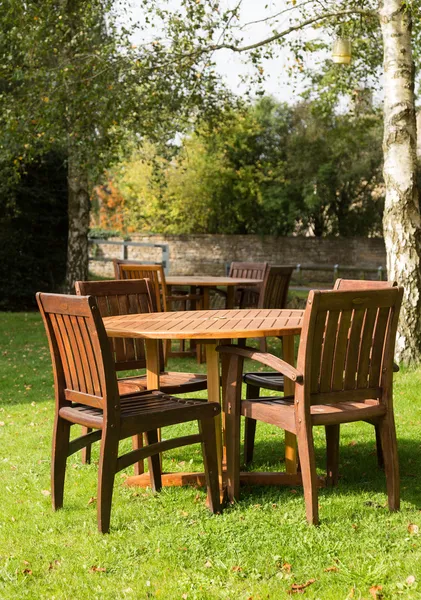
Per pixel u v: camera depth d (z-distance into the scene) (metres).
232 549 2.92
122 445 4.68
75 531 3.22
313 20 8.41
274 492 3.66
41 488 3.85
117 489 3.79
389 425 3.37
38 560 2.92
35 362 8.36
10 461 4.40
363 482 3.82
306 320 3.11
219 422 3.68
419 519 3.23
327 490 3.68
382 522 3.20
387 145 7.06
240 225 27.44
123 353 4.28
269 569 2.75
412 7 6.98
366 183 26.38
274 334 3.33
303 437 3.14
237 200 26.58
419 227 7.01
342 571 2.70
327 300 3.11
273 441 4.71
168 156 12.30
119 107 10.23
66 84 9.92
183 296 8.57
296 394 3.17
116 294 4.49
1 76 10.64
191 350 8.83
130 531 3.18
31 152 11.03
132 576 2.72
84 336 3.16
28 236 14.38
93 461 4.33
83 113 10.14
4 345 9.76
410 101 7.01
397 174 7.00
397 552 2.87
